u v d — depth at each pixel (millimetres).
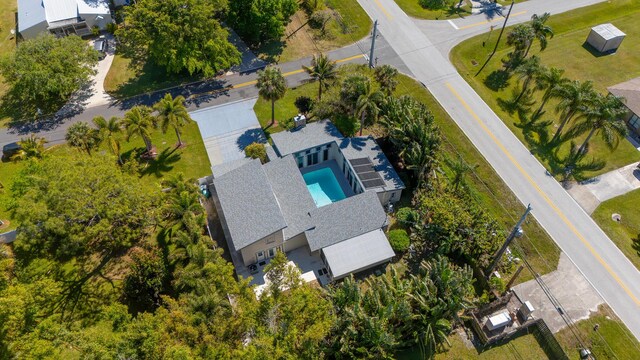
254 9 63469
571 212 49000
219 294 35312
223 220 46469
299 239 44312
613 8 78812
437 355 37875
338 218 44250
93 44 68312
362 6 78188
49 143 54875
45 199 37656
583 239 46500
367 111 52031
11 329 32094
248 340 32906
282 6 66562
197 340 30469
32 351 30547
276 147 51000
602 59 69125
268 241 41719
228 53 62531
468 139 56875
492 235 42531
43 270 41625
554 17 76688
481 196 50344
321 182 52125
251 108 60250
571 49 70812
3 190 49438
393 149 53469
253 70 65938
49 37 59562
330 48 70000
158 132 56656
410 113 49531
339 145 51000
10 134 56312
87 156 43875
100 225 37750
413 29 73750
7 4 77250
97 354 29172
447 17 76188
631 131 58938
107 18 70750
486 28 74000
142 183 46500
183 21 58031
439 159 50719
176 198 41406
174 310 32312
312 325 31438
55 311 39969
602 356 37906
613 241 46344
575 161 54594
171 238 45406
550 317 40438
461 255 43625
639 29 74625
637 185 51906
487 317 40438
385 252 42688
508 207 49344
